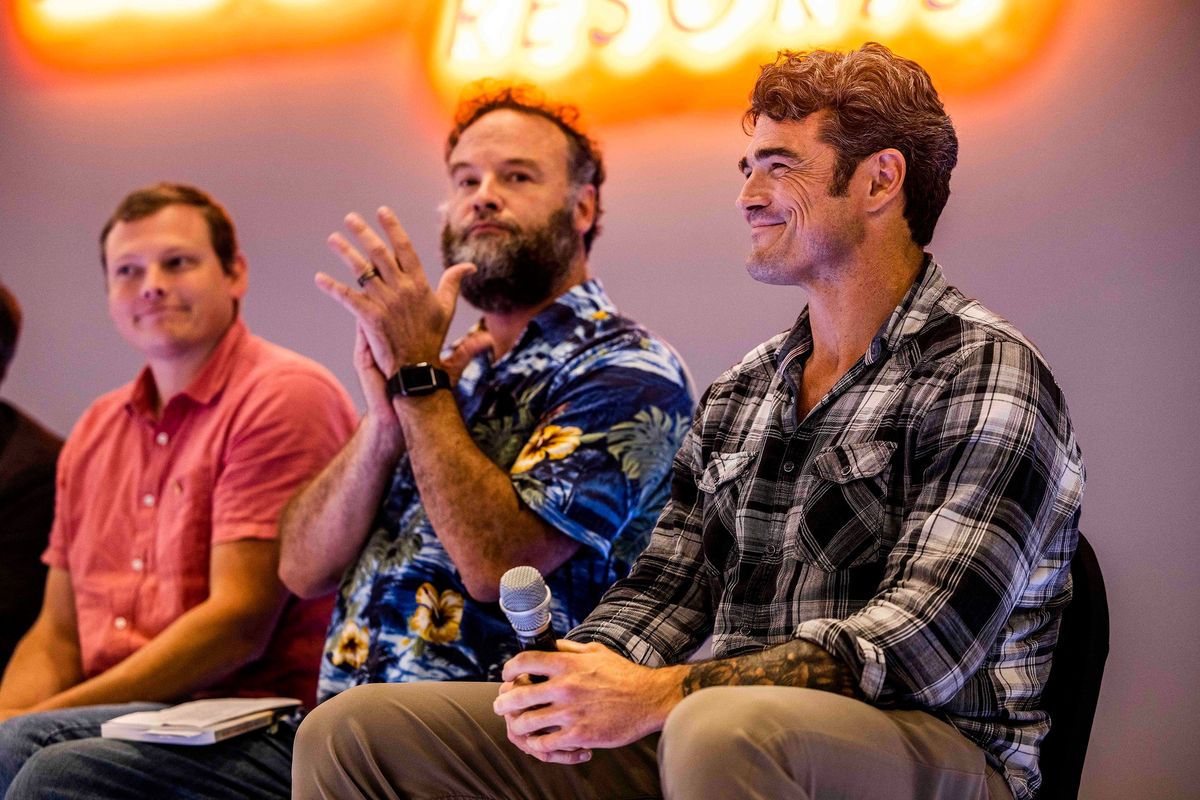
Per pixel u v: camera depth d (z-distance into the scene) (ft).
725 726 5.62
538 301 11.09
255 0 15.39
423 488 9.49
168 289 12.69
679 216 13.09
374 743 6.72
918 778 6.05
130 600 12.21
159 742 9.39
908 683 6.06
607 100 13.44
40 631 12.82
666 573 7.86
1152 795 10.73
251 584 11.51
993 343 6.80
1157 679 10.78
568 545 9.55
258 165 15.25
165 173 15.69
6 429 14.30
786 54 7.72
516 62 13.91
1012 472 6.40
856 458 6.96
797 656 6.18
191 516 12.06
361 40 14.84
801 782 5.65
